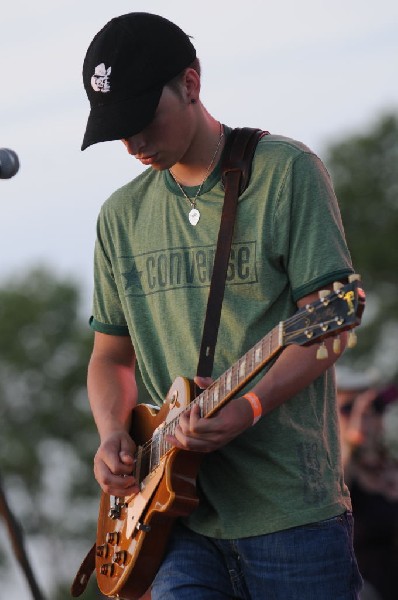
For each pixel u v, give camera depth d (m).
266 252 5.20
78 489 40.03
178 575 5.35
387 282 40.03
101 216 5.82
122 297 5.75
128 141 5.22
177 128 5.25
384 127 41.94
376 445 8.41
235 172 5.29
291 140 5.30
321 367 5.08
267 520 5.17
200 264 5.38
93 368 6.01
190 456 5.23
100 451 5.68
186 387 5.25
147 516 5.36
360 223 41.38
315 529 5.13
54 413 41.19
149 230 5.58
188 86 5.31
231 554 5.29
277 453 5.18
